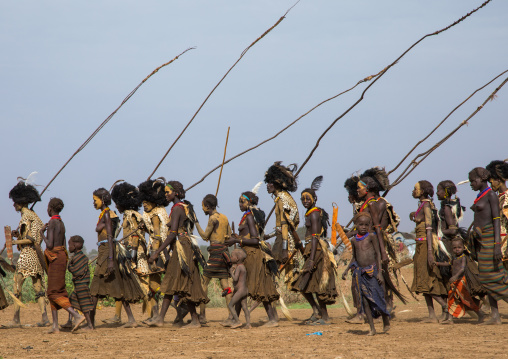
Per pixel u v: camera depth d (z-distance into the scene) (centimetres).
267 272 3322
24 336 3031
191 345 2600
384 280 3127
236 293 3269
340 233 3441
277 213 3544
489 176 3228
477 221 3206
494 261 3133
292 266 3541
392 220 3556
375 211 3112
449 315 3300
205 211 3462
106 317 4444
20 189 3628
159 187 3691
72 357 2316
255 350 2405
